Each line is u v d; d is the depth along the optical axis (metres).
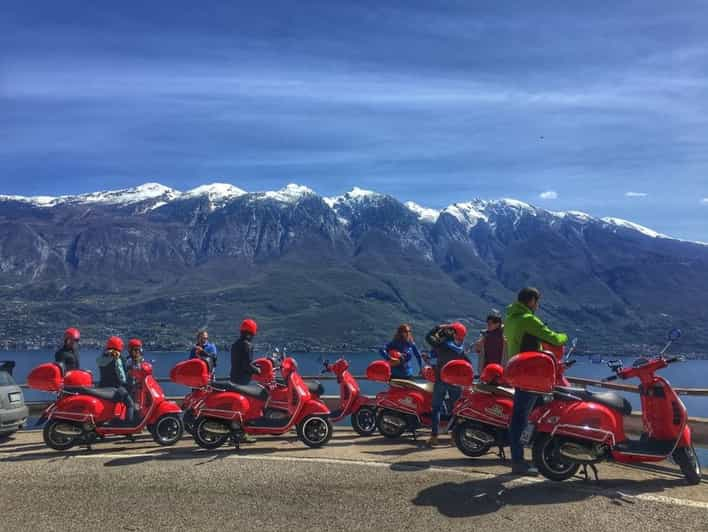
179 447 9.84
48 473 8.00
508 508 6.43
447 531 5.87
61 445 9.55
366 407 11.73
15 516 6.40
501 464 8.30
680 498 6.73
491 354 10.38
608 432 7.14
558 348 8.21
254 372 10.23
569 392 7.44
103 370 10.33
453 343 9.90
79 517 6.35
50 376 9.60
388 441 10.47
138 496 6.97
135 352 11.20
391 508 6.47
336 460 8.50
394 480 7.43
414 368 11.41
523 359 7.34
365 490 7.06
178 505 6.66
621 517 6.15
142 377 10.24
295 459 8.60
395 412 10.69
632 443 7.36
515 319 8.00
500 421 8.64
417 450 9.47
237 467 8.13
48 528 6.07
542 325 7.81
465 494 6.86
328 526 6.04
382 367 10.91
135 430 9.90
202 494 7.01
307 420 9.70
